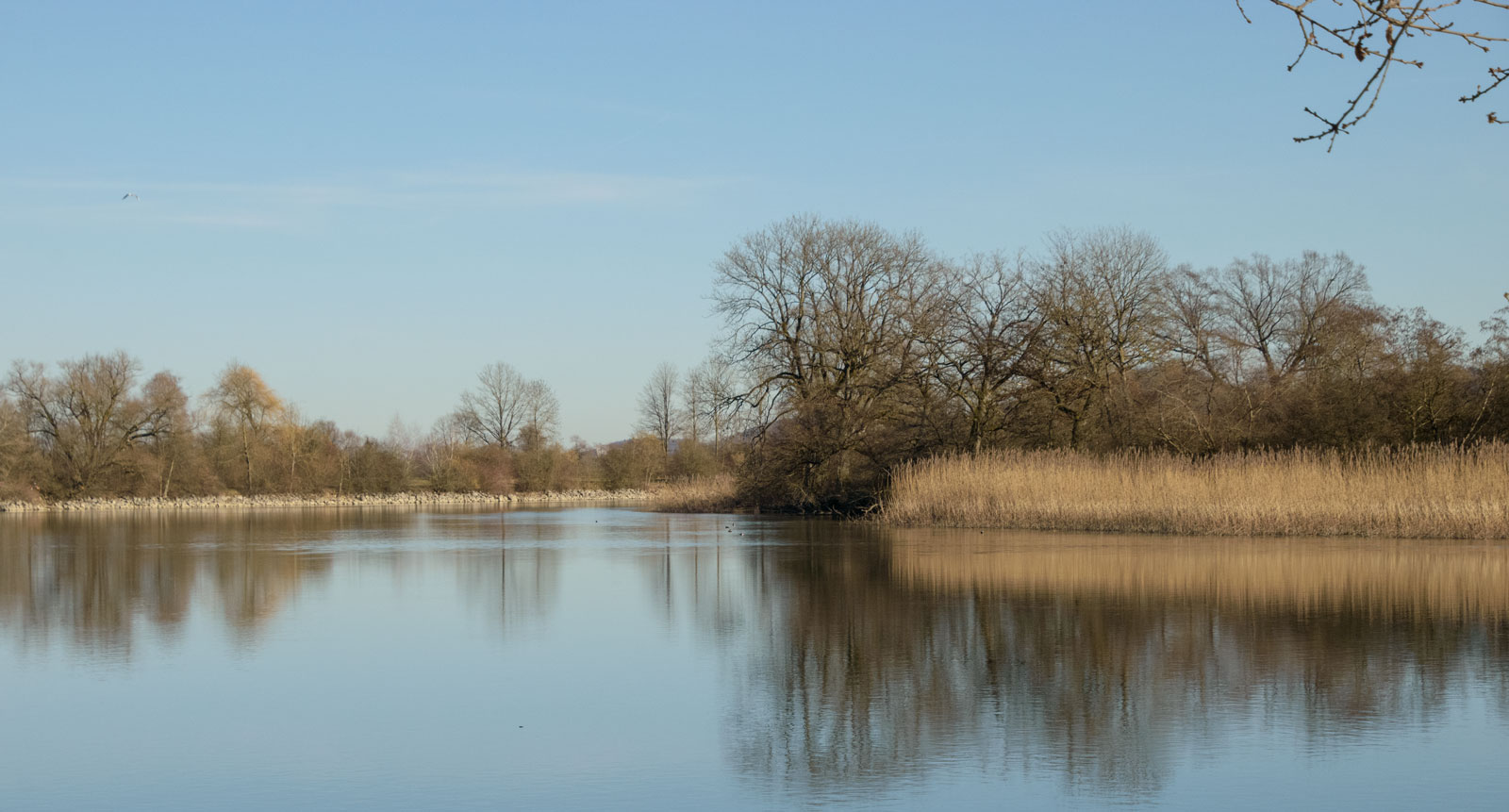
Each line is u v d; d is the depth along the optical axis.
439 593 24.95
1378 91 5.80
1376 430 49.62
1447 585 24.23
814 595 23.83
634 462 108.12
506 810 10.48
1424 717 13.41
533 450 108.69
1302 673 15.74
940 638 18.66
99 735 13.12
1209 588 23.94
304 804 10.70
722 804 10.66
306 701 14.66
